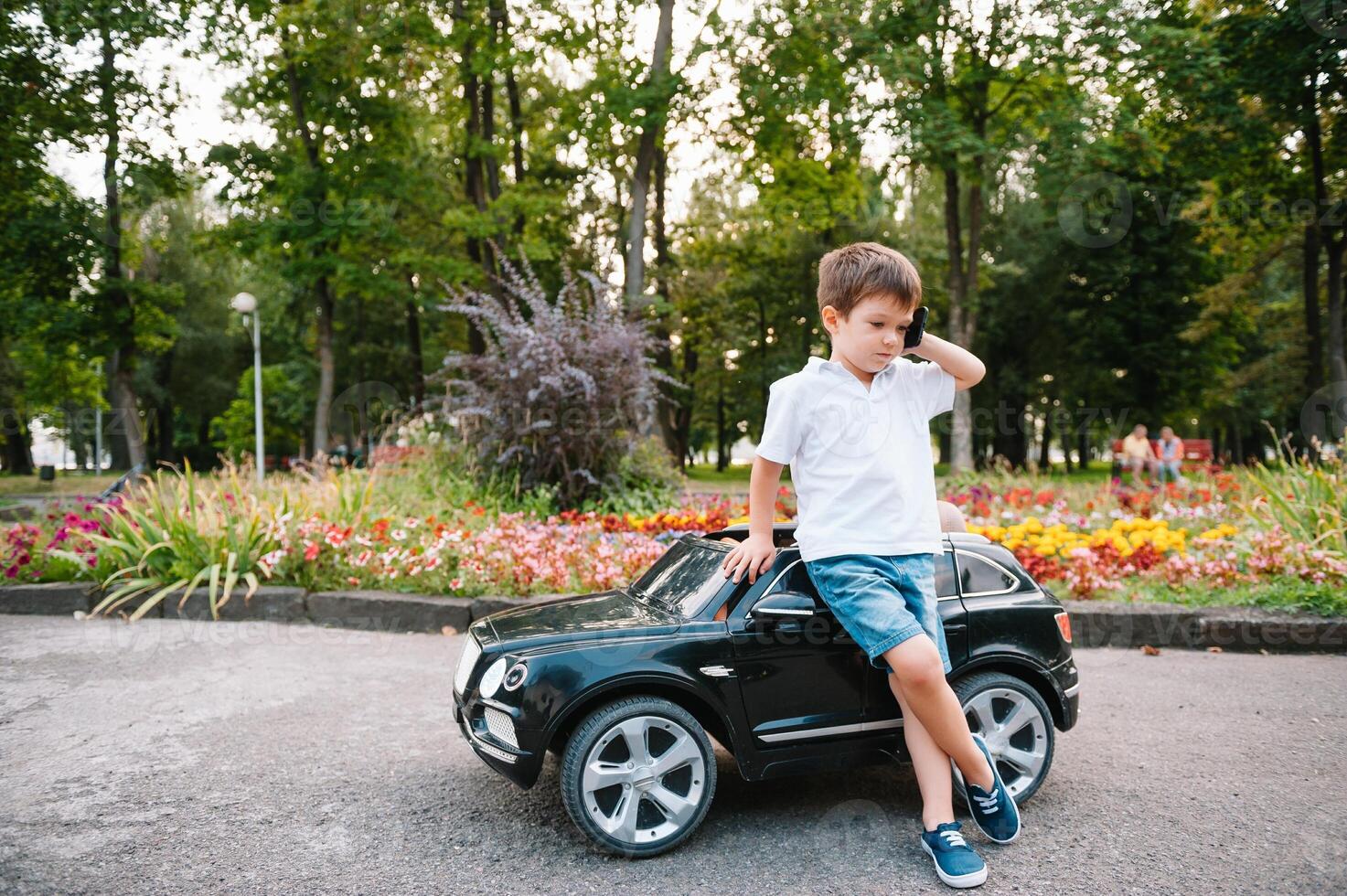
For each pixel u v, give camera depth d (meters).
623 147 26.48
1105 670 6.20
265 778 4.21
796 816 3.79
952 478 14.00
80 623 7.59
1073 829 3.60
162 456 44.53
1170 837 3.52
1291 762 4.38
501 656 3.51
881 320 3.03
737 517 9.21
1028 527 8.54
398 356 37.91
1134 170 21.97
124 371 23.52
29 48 19.34
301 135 22.23
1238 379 28.14
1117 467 20.58
